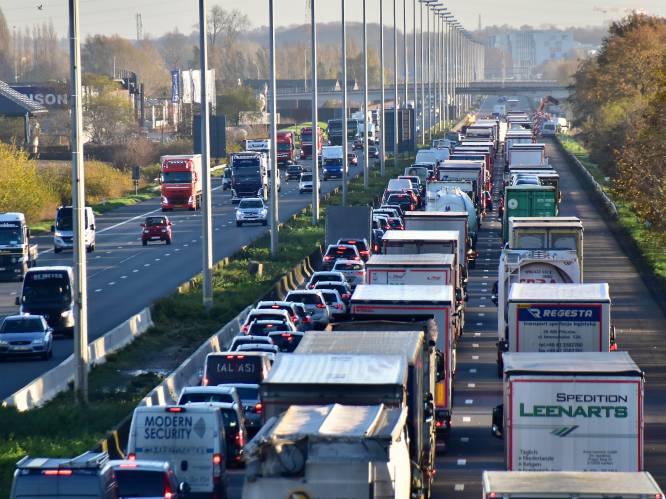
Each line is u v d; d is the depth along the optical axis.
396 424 71.94
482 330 190.88
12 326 172.25
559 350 123.06
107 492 77.50
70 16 139.88
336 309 197.25
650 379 154.50
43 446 114.56
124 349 176.88
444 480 106.00
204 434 94.31
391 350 90.38
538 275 152.62
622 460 89.50
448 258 163.75
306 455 68.56
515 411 90.12
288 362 84.12
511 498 66.94
